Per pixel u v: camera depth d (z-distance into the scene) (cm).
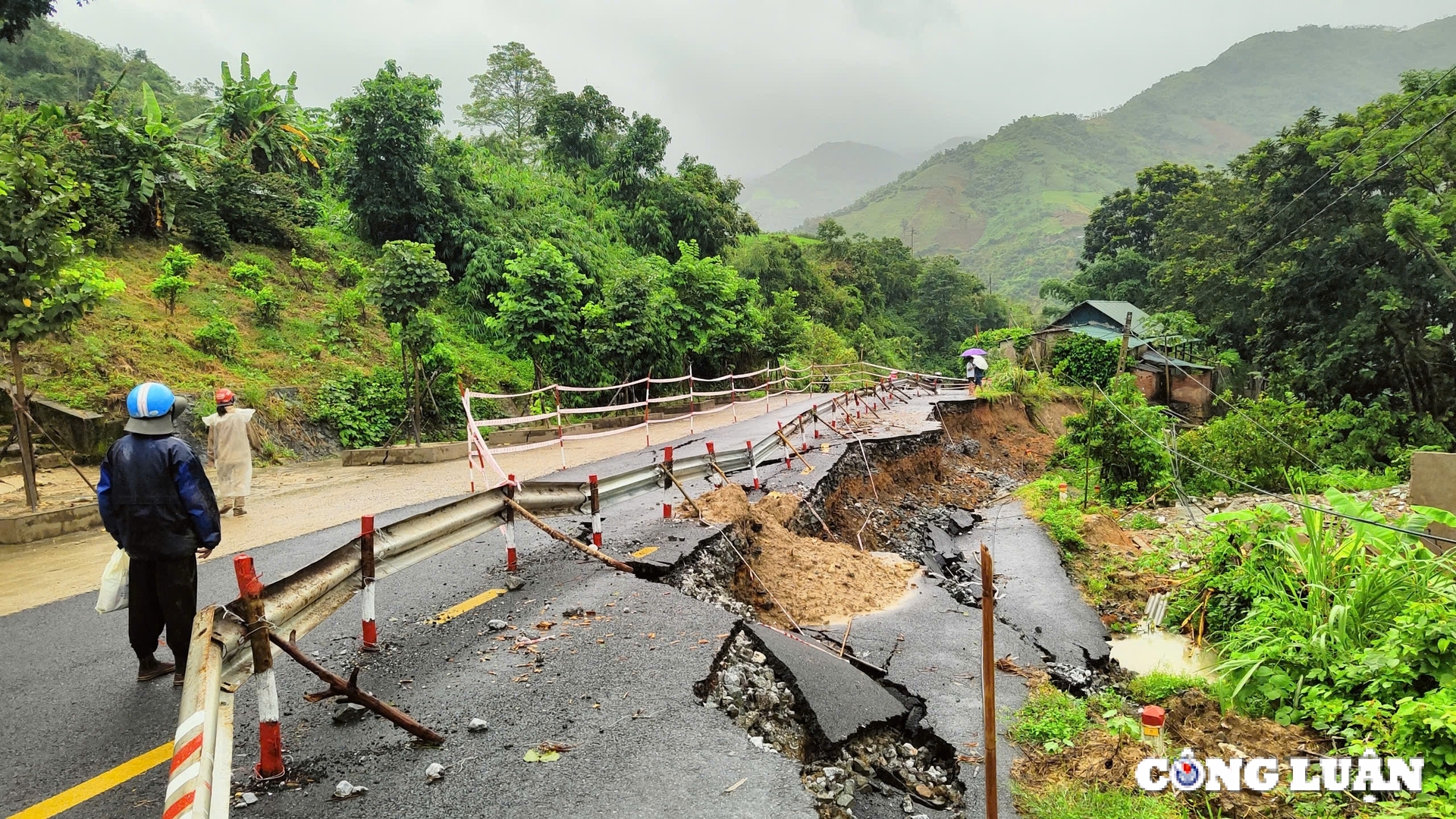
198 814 258
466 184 2948
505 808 347
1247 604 877
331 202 2817
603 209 4019
